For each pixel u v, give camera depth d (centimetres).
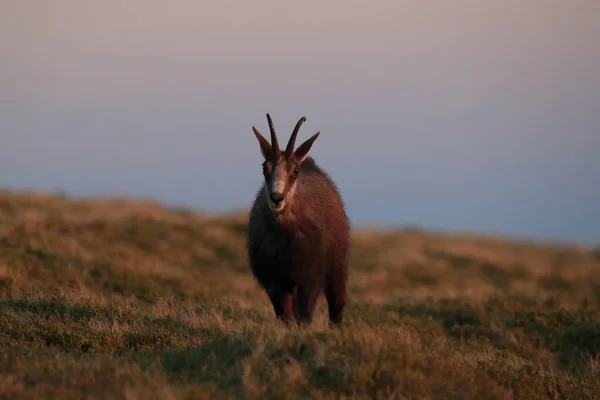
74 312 4119
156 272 6400
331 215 4300
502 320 5406
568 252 13950
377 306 5769
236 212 11175
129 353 3303
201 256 8181
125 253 7188
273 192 3878
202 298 5466
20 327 3675
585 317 5469
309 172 4347
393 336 3478
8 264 5566
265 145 4128
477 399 2988
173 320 4019
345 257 4516
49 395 2559
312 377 2906
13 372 2806
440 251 11206
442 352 3475
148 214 9500
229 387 2783
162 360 3130
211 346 3212
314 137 4075
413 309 5681
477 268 10488
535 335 5109
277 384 2778
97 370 2805
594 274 10288
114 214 9512
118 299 4919
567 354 4812
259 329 3416
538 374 3597
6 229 6588
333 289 4459
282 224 3969
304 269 4056
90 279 5672
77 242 6888
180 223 8975
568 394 3447
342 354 3031
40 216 7931
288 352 3050
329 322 4278
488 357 3878
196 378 2883
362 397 2798
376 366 2966
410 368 3030
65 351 3381
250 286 6812
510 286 8825
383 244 11269
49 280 5397
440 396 2919
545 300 6228
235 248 8681
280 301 4197
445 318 5538
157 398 2525
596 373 4234
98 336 3588
